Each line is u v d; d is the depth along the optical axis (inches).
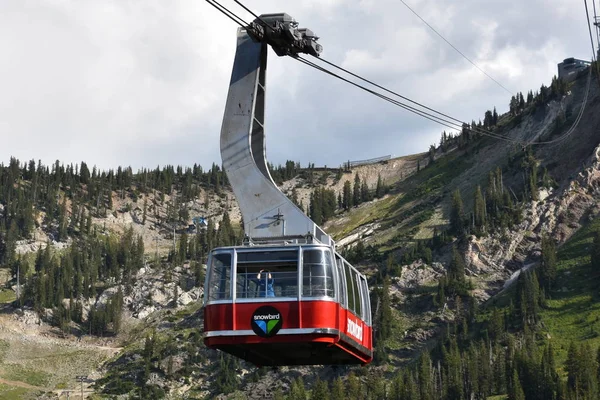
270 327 1574.8
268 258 1614.2
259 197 1768.0
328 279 1601.9
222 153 1809.8
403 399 7829.7
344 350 1694.1
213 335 1587.1
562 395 6988.2
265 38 1829.5
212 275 1620.3
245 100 1822.1
